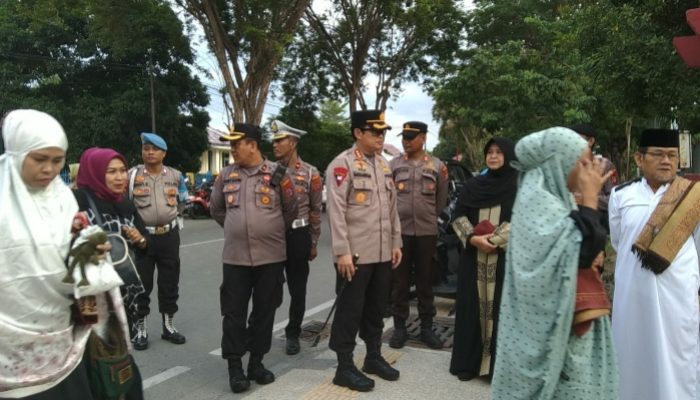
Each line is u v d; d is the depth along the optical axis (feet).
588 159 8.04
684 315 10.57
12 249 7.14
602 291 8.17
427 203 16.89
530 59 46.03
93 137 73.41
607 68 18.76
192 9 55.26
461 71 50.08
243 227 14.02
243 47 57.77
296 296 17.19
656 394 10.62
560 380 8.03
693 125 18.95
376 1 69.21
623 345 11.13
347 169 13.56
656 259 10.50
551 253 7.75
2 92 72.90
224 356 14.11
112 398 8.38
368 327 14.37
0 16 73.61
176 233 18.37
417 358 15.76
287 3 54.85
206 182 71.00
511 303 8.40
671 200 10.66
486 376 14.06
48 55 75.46
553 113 42.73
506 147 13.91
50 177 7.55
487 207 13.98
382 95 81.15
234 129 14.30
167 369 15.79
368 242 13.55
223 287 14.35
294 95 82.33
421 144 17.35
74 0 56.34
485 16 73.36
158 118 76.07
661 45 17.33
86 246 7.55
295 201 14.62
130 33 58.03
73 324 7.97
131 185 17.62
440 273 20.34
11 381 7.24
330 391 13.42
